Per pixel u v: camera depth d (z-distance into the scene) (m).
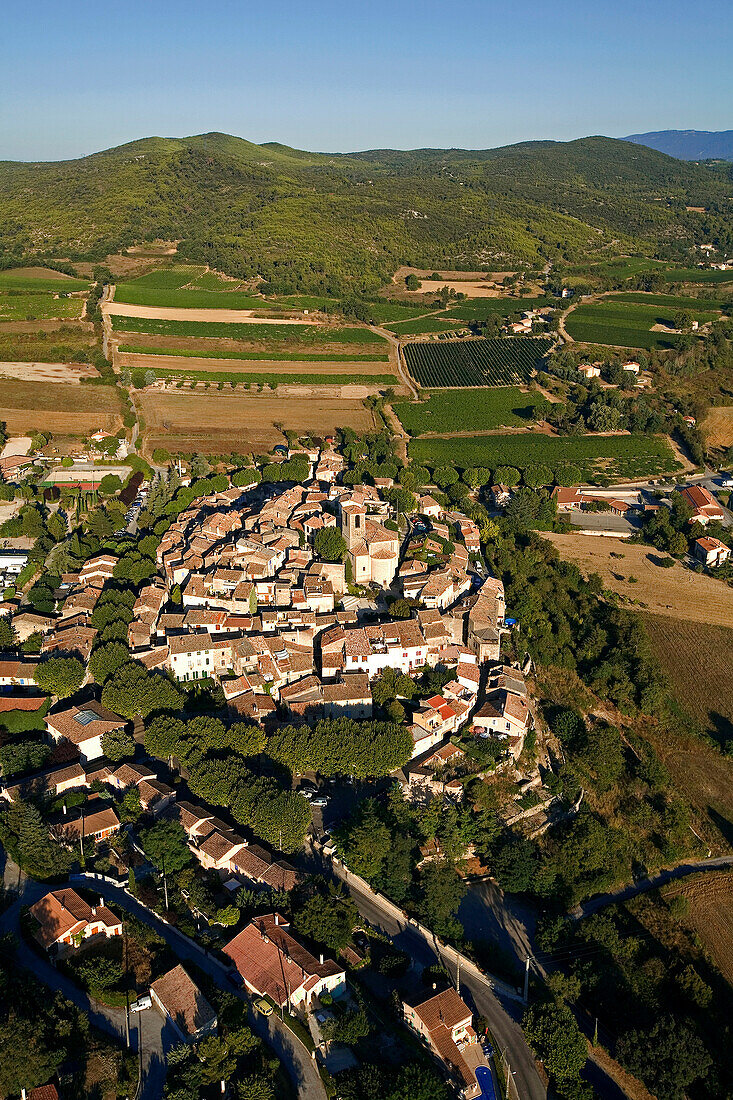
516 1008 134.88
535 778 183.62
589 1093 120.12
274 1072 113.06
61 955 127.81
